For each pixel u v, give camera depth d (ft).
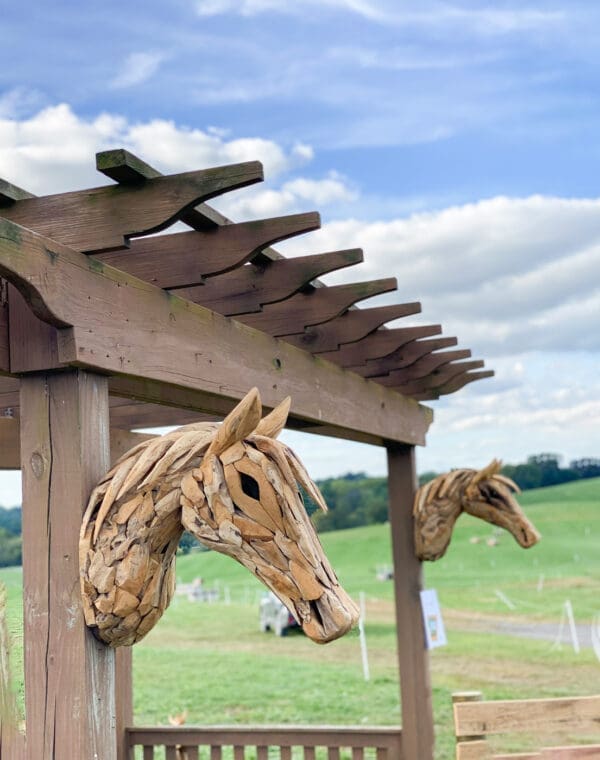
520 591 65.46
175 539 8.11
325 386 13.89
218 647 50.06
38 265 7.25
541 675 40.65
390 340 14.82
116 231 7.80
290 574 7.33
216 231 9.02
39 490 7.90
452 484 19.12
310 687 39.99
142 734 15.65
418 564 19.20
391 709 35.86
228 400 10.97
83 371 8.00
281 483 7.48
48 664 7.70
